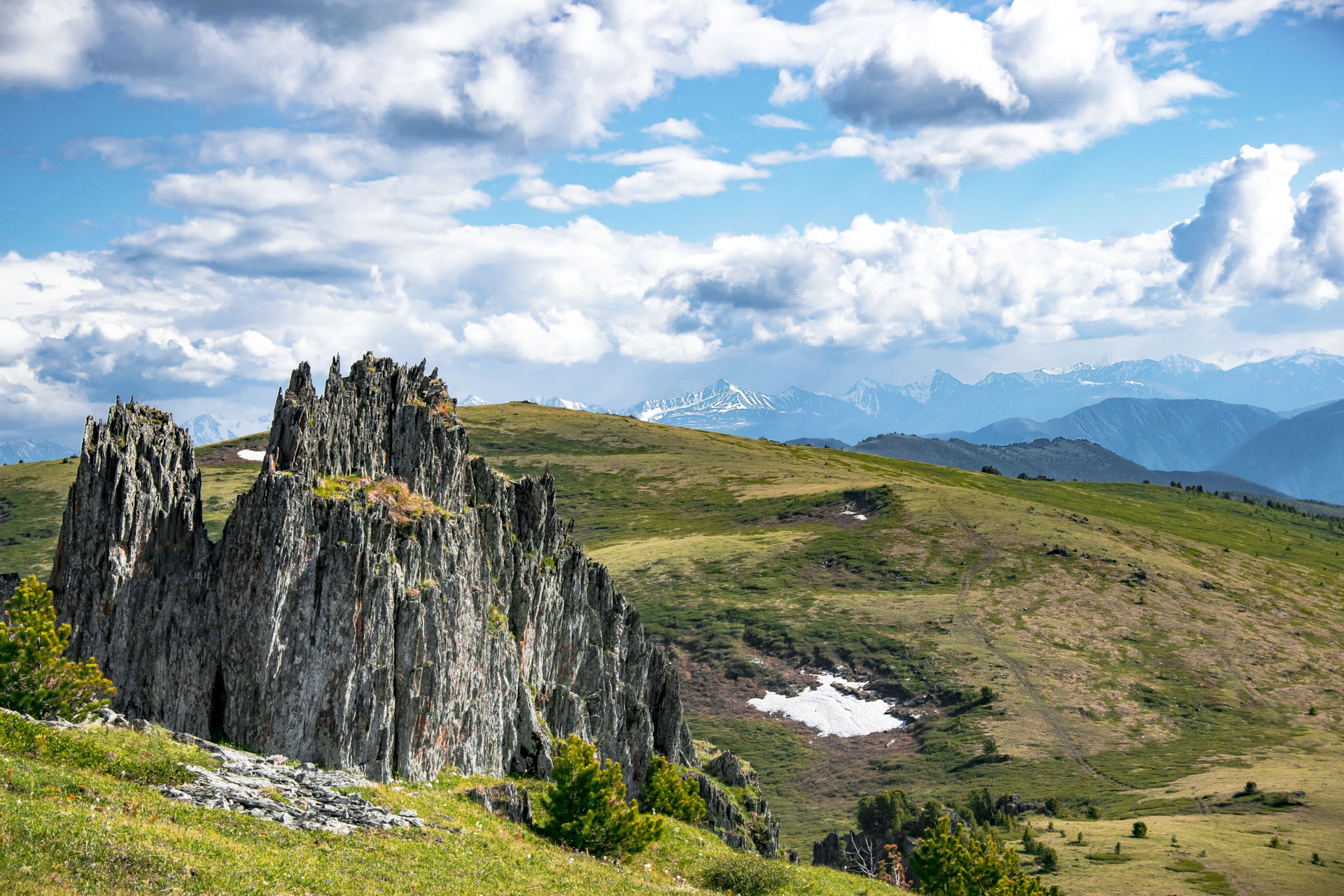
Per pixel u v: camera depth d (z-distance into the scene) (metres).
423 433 58.56
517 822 47.34
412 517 51.62
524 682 62.00
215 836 28.83
